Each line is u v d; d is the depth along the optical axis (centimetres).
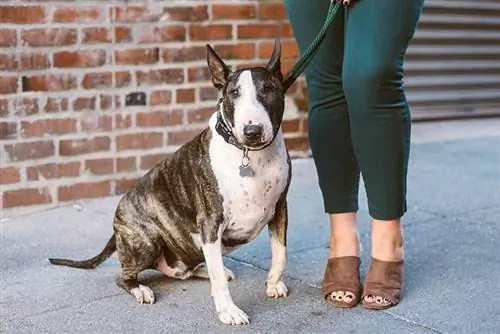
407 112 307
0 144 448
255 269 367
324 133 328
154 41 489
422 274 356
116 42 476
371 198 318
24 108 452
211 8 506
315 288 342
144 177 338
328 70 322
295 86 548
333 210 333
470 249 392
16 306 323
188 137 509
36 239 410
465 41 741
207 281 352
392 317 311
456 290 338
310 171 536
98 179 481
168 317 312
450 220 442
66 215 452
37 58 453
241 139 284
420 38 714
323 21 322
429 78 725
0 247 396
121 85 481
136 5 479
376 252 324
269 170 305
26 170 457
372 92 295
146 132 494
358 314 314
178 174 321
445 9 725
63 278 355
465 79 745
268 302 327
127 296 334
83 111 471
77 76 466
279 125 298
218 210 306
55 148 464
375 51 292
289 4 330
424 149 618
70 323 307
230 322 304
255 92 288
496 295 333
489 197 490
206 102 512
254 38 527
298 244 401
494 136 671
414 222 438
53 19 455
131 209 333
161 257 344
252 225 314
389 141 304
